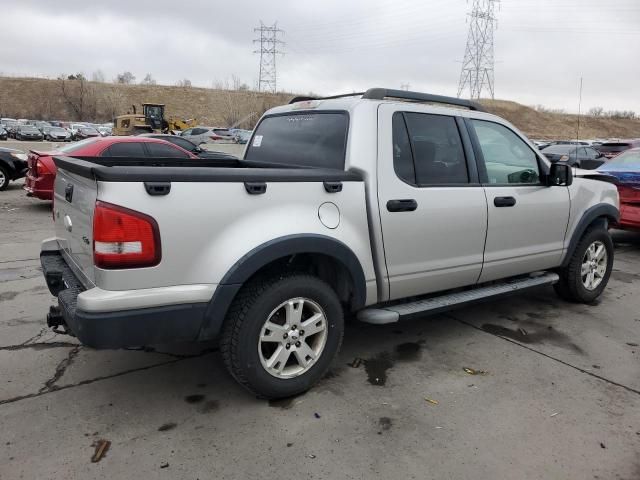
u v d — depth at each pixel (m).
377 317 3.54
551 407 3.25
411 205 3.58
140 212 2.62
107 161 4.21
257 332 3.04
